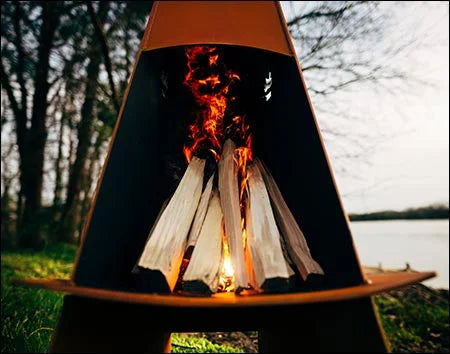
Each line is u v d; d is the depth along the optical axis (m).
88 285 1.04
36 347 2.22
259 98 1.80
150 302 0.84
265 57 1.68
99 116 6.11
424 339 3.45
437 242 5.92
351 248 1.06
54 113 6.25
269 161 1.68
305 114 1.26
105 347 0.99
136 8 4.83
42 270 4.57
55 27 5.21
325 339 0.98
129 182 1.29
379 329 0.97
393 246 5.91
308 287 1.21
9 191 7.05
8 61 5.53
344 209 1.09
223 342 2.80
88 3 4.12
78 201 7.45
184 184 1.50
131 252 1.33
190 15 1.33
